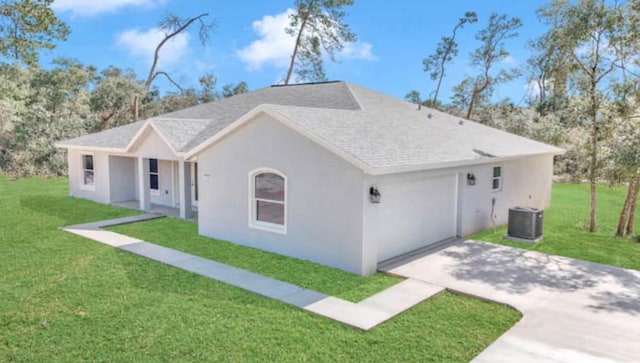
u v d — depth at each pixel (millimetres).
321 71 39406
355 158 9859
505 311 8273
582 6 14141
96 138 21562
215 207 13875
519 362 6387
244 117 12289
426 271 10609
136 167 21047
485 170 15281
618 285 9703
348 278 10078
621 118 14062
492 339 7117
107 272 10289
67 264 10898
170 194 19828
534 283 9789
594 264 11305
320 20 37812
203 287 9367
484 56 43812
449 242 13609
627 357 6543
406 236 12250
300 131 10945
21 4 14359
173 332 7230
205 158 13992
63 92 36719
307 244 11438
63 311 8039
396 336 7184
